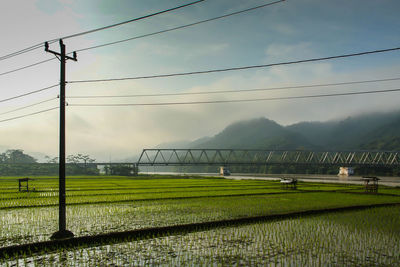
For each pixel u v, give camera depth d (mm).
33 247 11961
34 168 141375
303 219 17547
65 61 15445
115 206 23500
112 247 12188
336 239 12953
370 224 16047
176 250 11625
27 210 21750
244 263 10070
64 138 14727
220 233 14227
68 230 14625
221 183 56219
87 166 139625
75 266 10070
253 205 23219
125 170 121500
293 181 39938
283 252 11188
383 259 10391
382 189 40094
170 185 49812
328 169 136000
